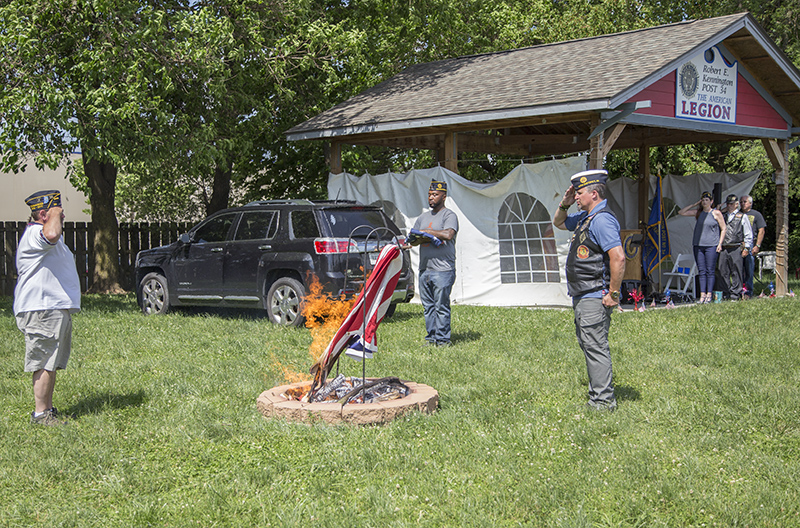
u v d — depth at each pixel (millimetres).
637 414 5484
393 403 5309
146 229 18344
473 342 8750
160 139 12758
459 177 13328
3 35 11453
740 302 12273
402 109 13719
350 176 14758
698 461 4406
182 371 7055
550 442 4828
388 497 3902
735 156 22594
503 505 3820
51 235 5121
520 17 22844
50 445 4801
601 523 3654
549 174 12359
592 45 14266
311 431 5020
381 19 18000
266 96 17328
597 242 5488
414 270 13992
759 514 3664
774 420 5270
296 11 14977
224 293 11062
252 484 4152
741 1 23484
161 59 13055
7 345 8492
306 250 10086
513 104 11625
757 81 13875
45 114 11539
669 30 13398
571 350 7980
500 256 13078
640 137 15961
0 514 3766
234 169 21484
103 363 7547
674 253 15734
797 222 25875
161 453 4730
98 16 12258
